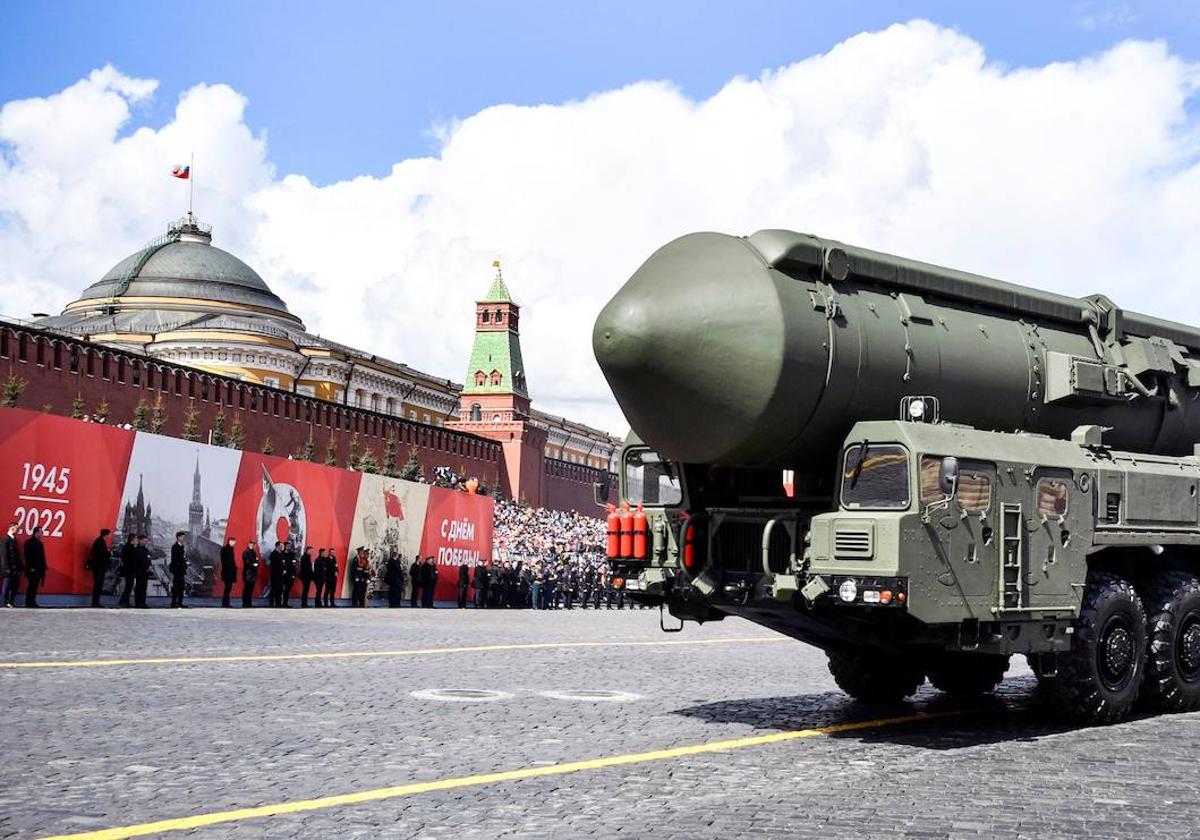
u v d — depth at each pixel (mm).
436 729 10102
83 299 91188
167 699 11258
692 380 9906
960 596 9664
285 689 12398
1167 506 11844
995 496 10086
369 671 14633
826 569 9609
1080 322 12805
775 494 10977
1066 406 12078
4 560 24969
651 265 10477
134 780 7598
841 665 12570
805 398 9859
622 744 9609
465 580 42500
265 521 32438
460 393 110875
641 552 11047
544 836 6457
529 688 13328
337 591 35812
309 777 7898
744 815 7016
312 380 87875
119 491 27844
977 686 13625
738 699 12836
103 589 27375
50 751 8438
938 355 10805
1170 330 13570
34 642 16516
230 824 6555
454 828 6605
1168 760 9109
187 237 94562
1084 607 10938
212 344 80562
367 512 37281
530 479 101125
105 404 47906
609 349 10133
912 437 9539
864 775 8391
